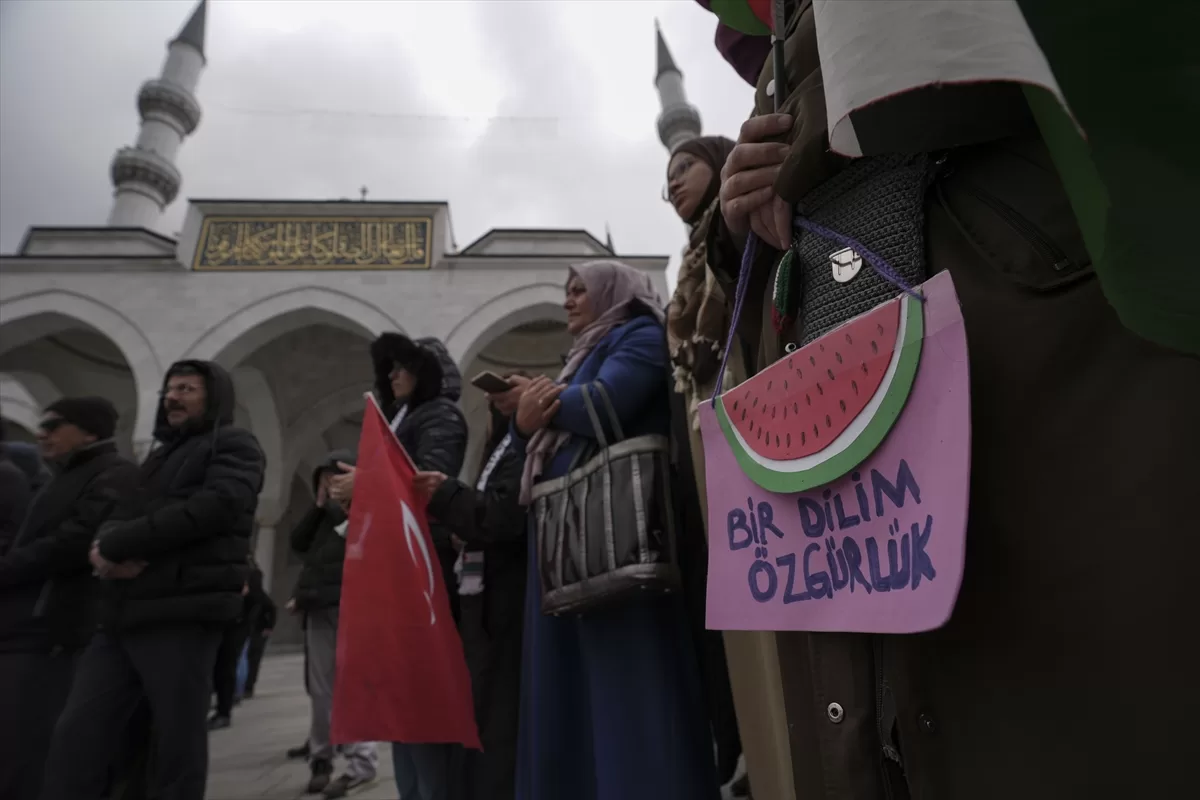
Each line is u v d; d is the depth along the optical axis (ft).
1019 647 1.78
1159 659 1.51
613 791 4.27
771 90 3.24
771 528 2.63
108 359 53.62
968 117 1.97
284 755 13.65
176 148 66.28
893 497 2.03
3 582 8.27
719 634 5.39
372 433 6.43
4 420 11.93
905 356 2.05
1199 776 1.42
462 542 7.30
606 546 4.38
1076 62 1.66
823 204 2.72
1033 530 1.79
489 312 42.88
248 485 7.64
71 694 7.07
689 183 5.30
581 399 4.99
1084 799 1.58
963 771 1.89
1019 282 1.98
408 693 5.40
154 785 7.10
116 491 8.85
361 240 44.86
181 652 6.90
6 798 7.97
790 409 2.52
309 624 11.50
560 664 5.22
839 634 2.41
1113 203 1.60
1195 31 1.57
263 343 42.73
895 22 1.56
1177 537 1.52
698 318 4.73
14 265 41.06
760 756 4.11
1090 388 1.77
